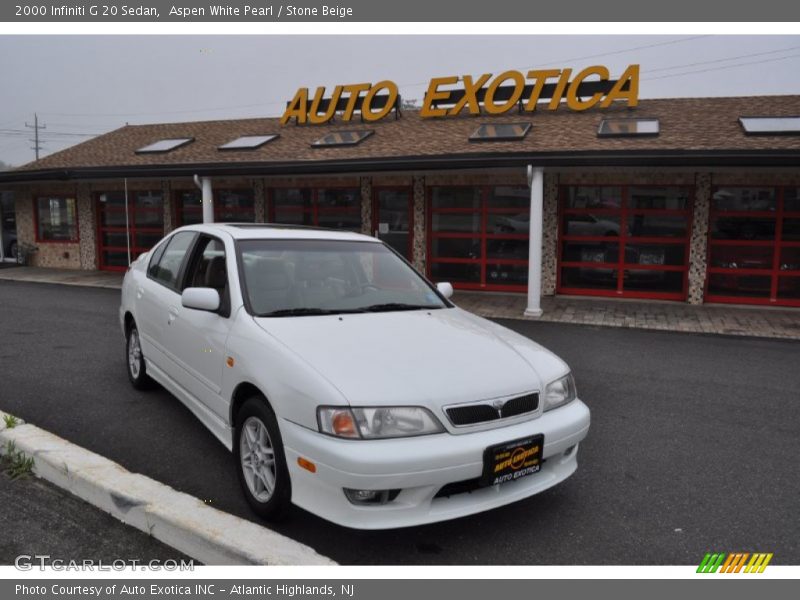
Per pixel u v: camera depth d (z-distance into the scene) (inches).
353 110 631.2
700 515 137.2
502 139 478.6
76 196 668.1
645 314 415.2
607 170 461.1
